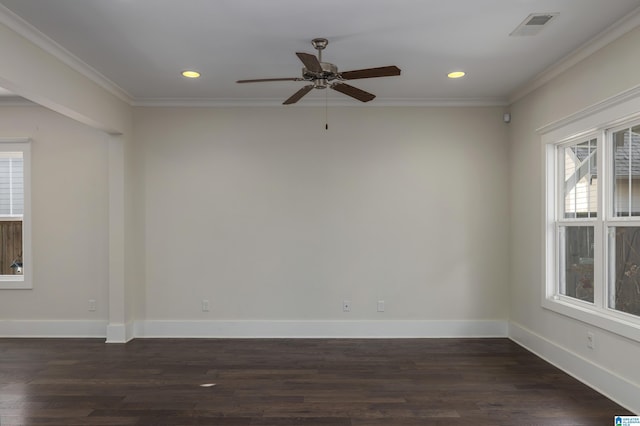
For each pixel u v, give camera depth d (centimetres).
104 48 349
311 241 500
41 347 459
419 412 301
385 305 499
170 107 500
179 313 499
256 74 414
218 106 500
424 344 469
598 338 337
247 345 465
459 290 500
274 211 500
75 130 501
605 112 323
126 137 487
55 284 502
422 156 501
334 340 486
